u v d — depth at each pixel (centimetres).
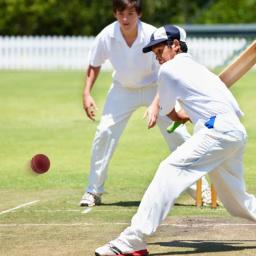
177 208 3178
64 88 9162
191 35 13350
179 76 2386
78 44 13338
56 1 14825
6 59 13462
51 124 6097
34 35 14862
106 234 2723
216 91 2378
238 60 2572
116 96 3294
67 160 4503
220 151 2347
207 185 3253
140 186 3706
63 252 2469
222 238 2642
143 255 2364
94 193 3269
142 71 3206
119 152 4756
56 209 3184
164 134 3231
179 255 2419
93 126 5966
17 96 8275
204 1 15950
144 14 15200
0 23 14700
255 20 14462
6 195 3509
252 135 5272
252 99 7512
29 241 2630
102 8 15075
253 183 3675
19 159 4550
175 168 2333
